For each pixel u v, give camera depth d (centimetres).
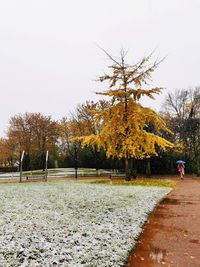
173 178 4209
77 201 1645
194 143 5434
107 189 2295
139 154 3181
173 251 890
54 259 752
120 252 844
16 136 6203
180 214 1434
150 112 3169
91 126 5553
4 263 705
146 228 1172
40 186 2548
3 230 974
